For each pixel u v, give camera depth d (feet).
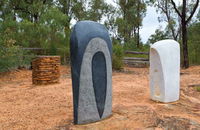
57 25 45.68
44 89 23.61
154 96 19.04
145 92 22.20
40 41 45.34
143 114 14.76
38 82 26.37
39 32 44.96
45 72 26.37
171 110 16.69
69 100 18.80
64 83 27.30
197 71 42.22
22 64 38.42
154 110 16.06
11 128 12.98
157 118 14.38
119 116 14.48
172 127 13.42
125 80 30.09
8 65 34.53
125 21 86.69
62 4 79.30
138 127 12.98
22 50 38.24
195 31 64.59
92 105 13.44
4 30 42.01
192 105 18.51
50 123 13.57
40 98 19.71
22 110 16.35
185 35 50.83
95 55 13.51
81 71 12.90
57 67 27.35
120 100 18.80
